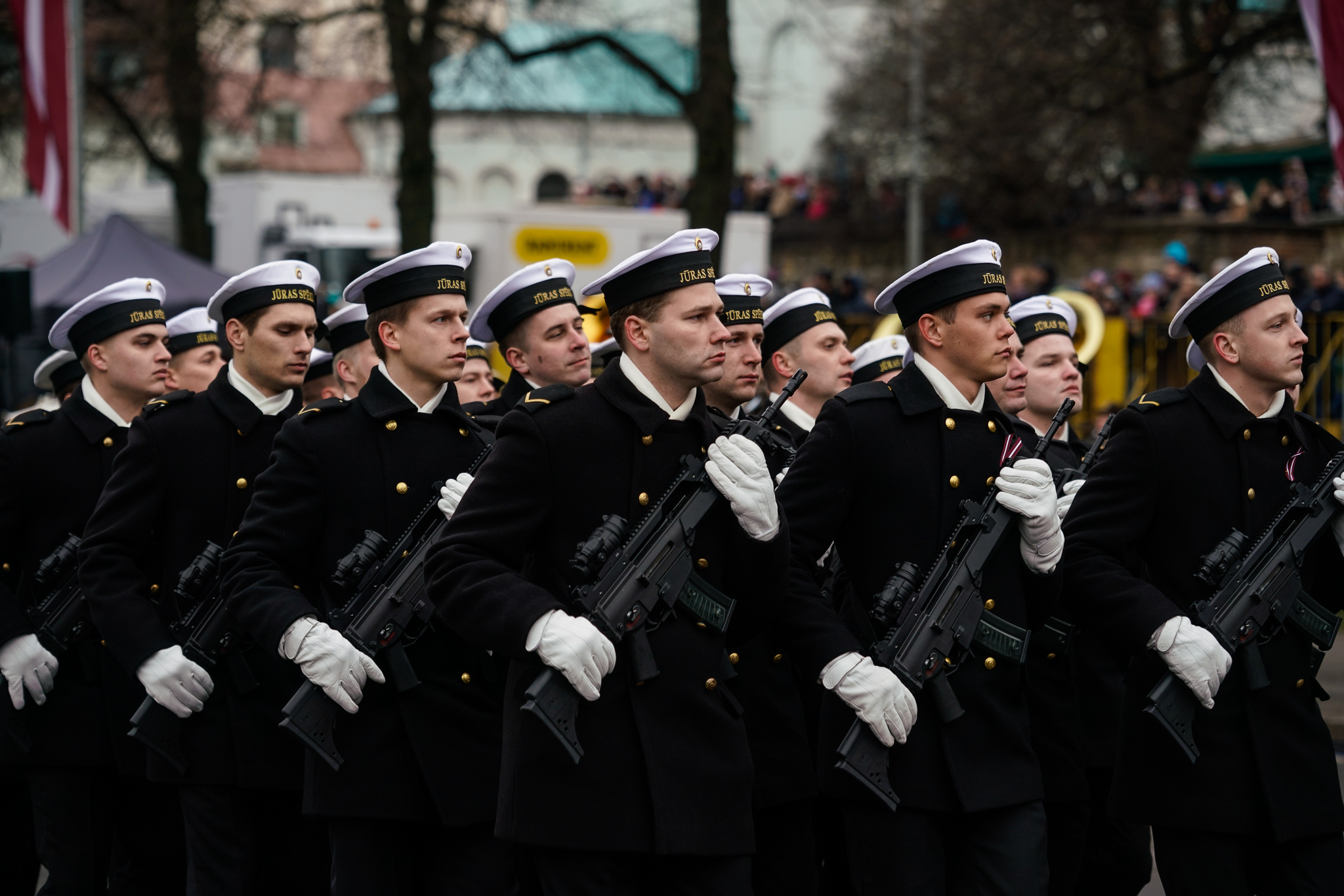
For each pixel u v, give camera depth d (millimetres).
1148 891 7965
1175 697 5371
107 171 47969
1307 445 5859
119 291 7336
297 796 6293
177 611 6500
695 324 4988
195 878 6199
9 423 7258
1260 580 5504
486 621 4793
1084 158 30031
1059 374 7984
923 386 5656
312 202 27203
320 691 5500
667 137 55969
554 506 4980
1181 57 27234
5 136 31547
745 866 4930
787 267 38688
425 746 5609
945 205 35688
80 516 7168
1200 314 5820
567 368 7160
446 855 5719
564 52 22641
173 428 6512
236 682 6215
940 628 5281
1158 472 5707
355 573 5688
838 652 5250
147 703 6164
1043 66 27516
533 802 4824
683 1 30578
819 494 5547
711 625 4945
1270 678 5551
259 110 26828
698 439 5121
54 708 6828
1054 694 6469
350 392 8078
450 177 55188
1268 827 5484
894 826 5312
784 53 57906
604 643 4684
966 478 5559
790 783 6148
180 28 24781
